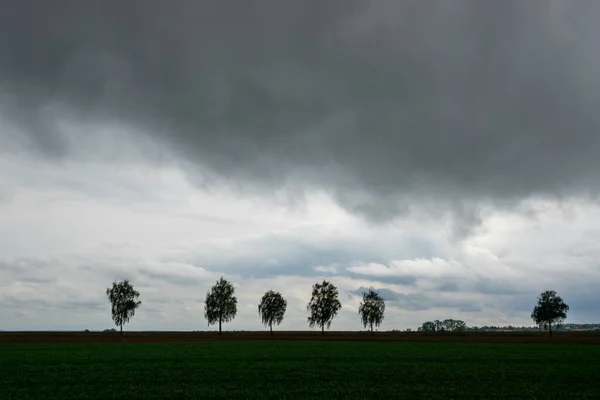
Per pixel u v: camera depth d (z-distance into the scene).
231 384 33.81
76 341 106.44
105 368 44.03
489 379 37.19
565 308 152.62
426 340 120.12
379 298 177.12
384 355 61.41
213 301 176.38
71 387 32.16
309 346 85.88
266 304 179.50
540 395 29.94
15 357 57.03
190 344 93.19
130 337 133.12
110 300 174.75
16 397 28.41
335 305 170.12
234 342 104.56
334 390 31.14
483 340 119.69
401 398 28.59
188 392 30.16
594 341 114.44
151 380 35.72
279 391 30.75
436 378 37.59
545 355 63.16
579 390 32.06
